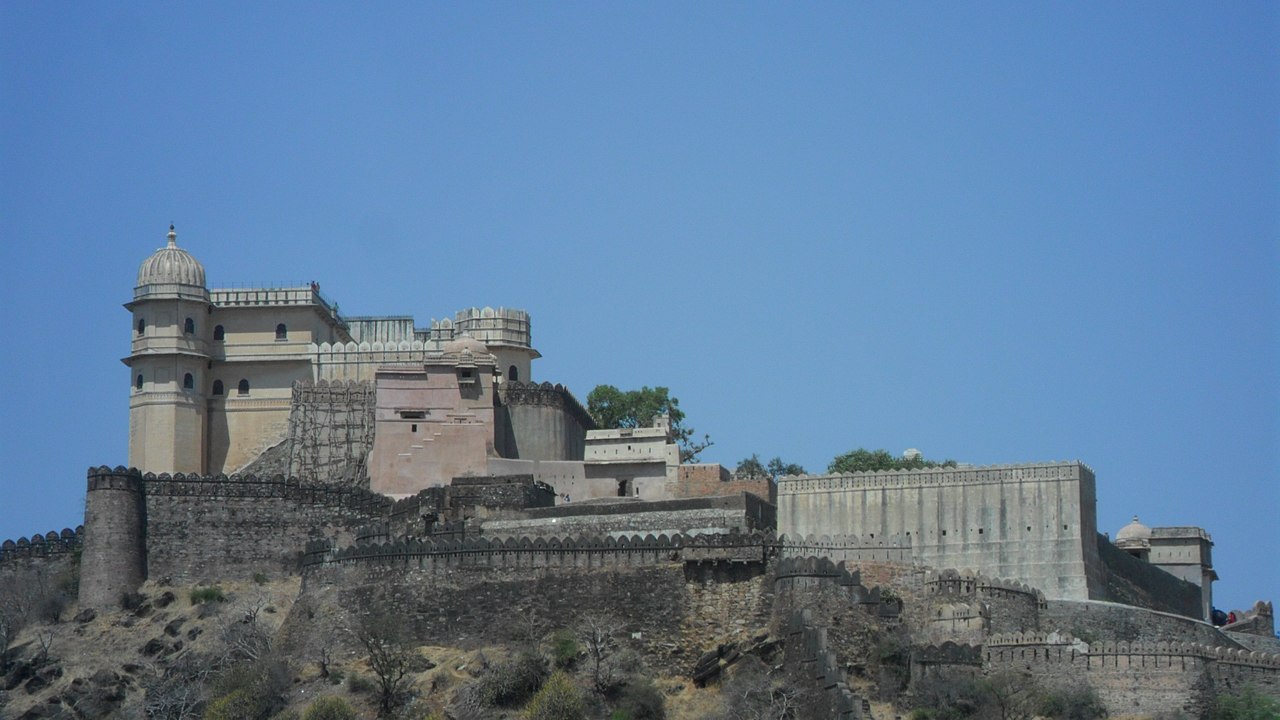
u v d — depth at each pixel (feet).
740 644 531.91
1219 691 506.07
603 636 536.01
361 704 530.27
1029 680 513.45
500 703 522.88
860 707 493.77
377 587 563.48
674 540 549.13
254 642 576.20
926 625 536.42
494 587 554.46
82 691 571.69
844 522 602.85
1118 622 547.08
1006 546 586.45
